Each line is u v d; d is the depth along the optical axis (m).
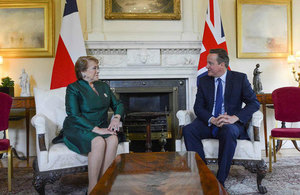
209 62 2.42
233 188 2.31
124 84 4.07
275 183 2.43
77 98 2.20
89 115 2.21
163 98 4.34
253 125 2.24
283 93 3.10
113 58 3.92
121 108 2.41
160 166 1.41
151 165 1.43
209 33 3.79
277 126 4.20
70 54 3.61
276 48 4.29
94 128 2.07
